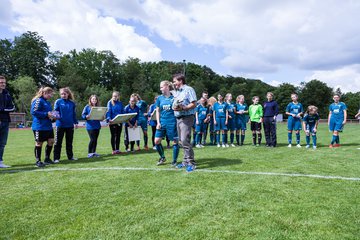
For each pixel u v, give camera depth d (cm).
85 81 7762
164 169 573
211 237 269
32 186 455
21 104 5234
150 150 916
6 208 353
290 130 964
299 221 303
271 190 412
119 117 800
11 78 6344
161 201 370
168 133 613
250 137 1399
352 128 2503
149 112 992
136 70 9262
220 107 984
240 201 366
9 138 1680
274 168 570
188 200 372
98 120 791
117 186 446
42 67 6625
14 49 6481
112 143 843
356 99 7156
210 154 779
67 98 733
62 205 361
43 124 653
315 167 580
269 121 961
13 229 292
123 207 350
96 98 801
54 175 535
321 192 402
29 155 858
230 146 997
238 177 492
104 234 277
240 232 278
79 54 8694
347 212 327
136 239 267
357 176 498
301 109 956
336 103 934
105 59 8875
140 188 432
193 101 538
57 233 282
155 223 301
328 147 939
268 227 288
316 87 7431
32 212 338
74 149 992
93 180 488
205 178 488
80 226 297
